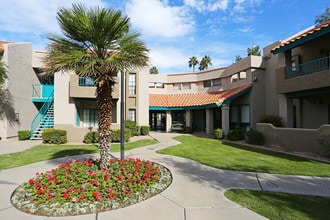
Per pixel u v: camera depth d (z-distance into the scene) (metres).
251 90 16.45
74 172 6.06
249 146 12.64
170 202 4.58
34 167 7.66
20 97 17.50
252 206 4.36
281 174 6.73
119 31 5.89
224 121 16.55
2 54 16.27
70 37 5.88
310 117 13.17
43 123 17.17
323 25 10.61
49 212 4.13
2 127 15.88
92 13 5.75
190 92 24.33
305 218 3.83
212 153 10.27
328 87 10.36
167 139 15.84
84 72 5.21
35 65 19.38
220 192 5.17
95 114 17.91
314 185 5.69
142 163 7.12
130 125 16.94
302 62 13.31
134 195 4.84
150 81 25.11
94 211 4.18
